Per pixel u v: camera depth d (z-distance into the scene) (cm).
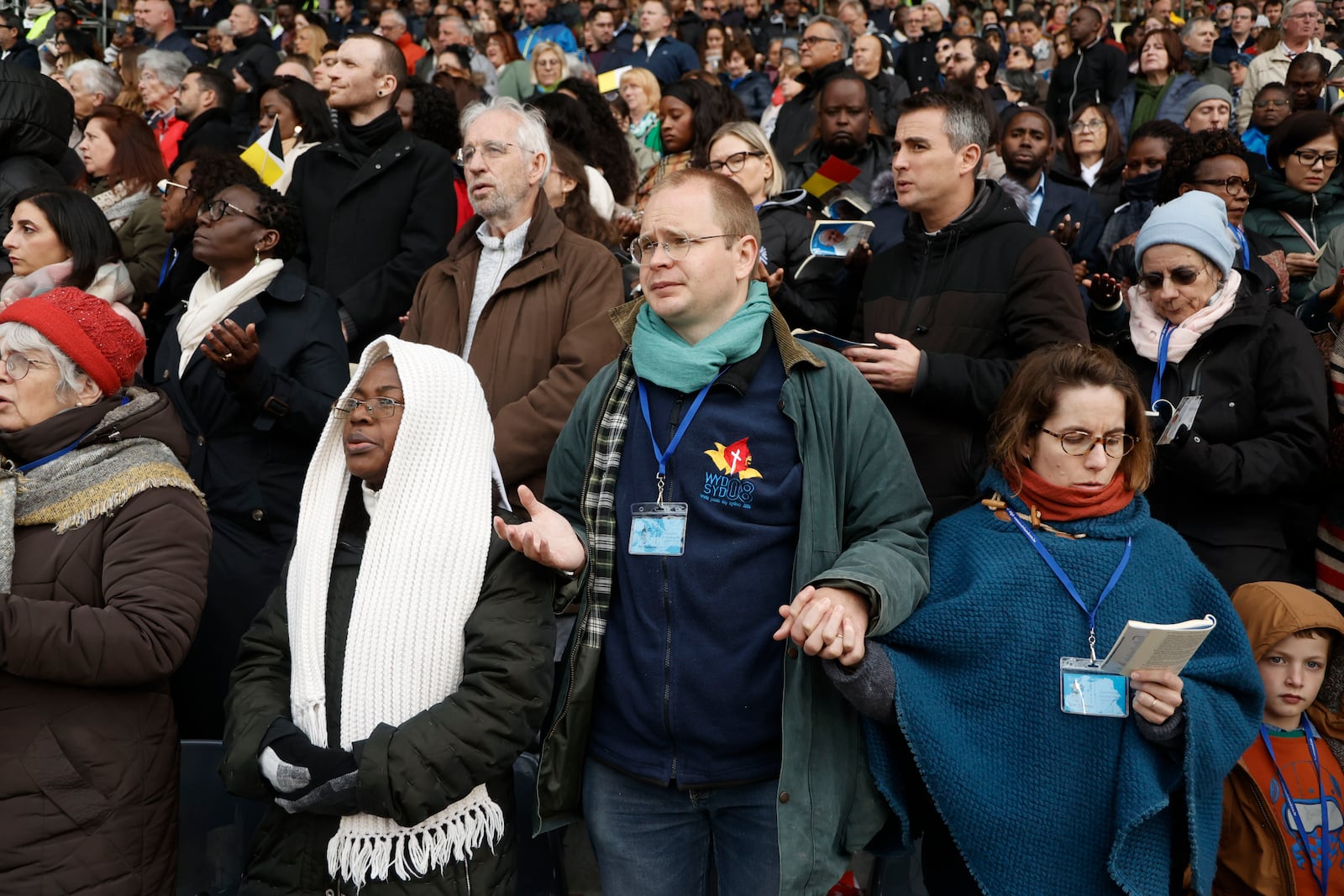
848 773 227
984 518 242
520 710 222
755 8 1251
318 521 241
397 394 237
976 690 228
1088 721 223
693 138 592
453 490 233
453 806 227
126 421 247
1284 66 792
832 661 218
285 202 367
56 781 225
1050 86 911
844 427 233
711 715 223
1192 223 314
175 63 730
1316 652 268
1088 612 228
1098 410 233
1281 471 299
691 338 240
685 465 229
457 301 353
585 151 495
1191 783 216
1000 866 222
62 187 370
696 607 224
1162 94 797
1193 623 208
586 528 237
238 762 227
